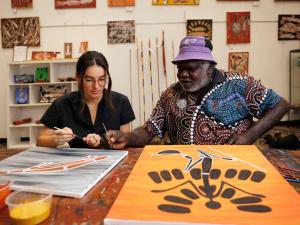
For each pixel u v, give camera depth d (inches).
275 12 151.6
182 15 151.6
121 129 64.1
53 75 142.9
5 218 22.9
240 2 150.9
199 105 51.5
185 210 22.2
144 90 155.3
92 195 26.9
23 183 28.6
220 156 37.0
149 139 53.7
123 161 37.9
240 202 23.6
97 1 151.3
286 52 154.3
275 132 139.9
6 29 152.6
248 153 38.3
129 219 20.8
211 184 27.6
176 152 39.2
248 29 152.2
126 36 152.7
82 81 56.5
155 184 27.7
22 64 145.8
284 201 23.8
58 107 60.6
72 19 152.7
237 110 51.8
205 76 50.0
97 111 60.4
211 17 151.8
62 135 46.8
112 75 155.6
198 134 51.4
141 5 151.3
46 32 153.4
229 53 153.7
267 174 30.3
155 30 152.7
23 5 150.9
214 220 20.6
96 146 46.7
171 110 53.5
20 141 152.6
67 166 34.5
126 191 26.0
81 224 21.6
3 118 158.6
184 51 49.5
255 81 52.6
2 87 156.5
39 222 22.0
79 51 153.3
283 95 156.8
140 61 154.0
